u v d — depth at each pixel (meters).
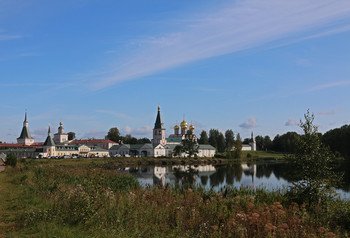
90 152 169.12
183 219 17.67
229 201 24.67
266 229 14.89
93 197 18.00
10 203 21.11
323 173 26.14
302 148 26.80
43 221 15.58
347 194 41.97
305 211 21.09
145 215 17.56
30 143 199.50
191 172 97.50
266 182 67.25
